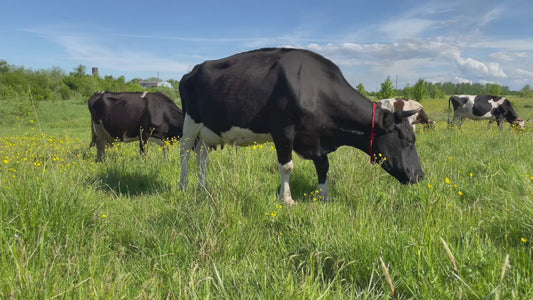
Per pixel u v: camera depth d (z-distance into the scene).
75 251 2.37
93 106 7.95
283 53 4.55
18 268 1.91
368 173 4.71
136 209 3.85
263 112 4.43
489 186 4.09
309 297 1.90
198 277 2.25
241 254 2.73
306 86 4.25
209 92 4.80
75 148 8.95
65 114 28.22
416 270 2.17
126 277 2.21
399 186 4.26
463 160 5.69
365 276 2.26
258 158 5.88
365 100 4.45
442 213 3.09
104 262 2.46
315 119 4.30
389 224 2.96
